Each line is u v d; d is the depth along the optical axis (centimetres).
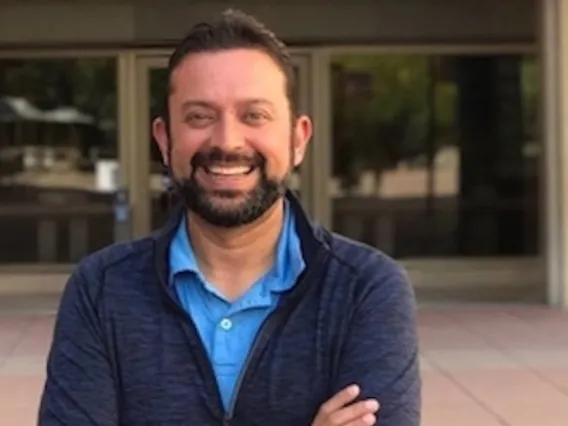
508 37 1414
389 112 1422
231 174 217
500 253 1448
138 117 1394
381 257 228
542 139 1242
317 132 1411
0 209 1406
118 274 226
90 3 1382
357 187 1422
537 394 792
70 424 218
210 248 223
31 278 1400
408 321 223
